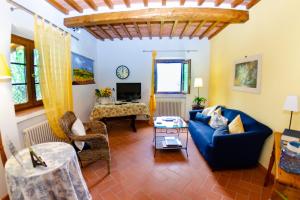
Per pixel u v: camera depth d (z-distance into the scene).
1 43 1.71
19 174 1.32
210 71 5.01
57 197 1.41
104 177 2.35
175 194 2.02
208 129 3.24
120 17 2.90
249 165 2.57
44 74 2.36
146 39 5.07
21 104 2.35
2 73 1.49
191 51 5.05
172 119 3.44
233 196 2.00
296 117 2.05
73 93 3.59
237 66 3.41
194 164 2.71
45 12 2.60
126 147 3.34
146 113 4.35
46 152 1.65
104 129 2.83
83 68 4.09
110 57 5.16
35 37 2.21
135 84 4.93
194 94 5.16
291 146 1.43
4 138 1.79
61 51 2.79
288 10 2.14
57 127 2.57
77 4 2.87
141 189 2.11
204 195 2.01
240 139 2.38
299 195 1.75
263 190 2.10
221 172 2.48
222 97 4.14
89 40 4.46
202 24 3.50
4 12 1.73
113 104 4.25
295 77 2.05
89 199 1.74
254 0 2.70
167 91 5.25
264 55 2.61
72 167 1.58
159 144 3.41
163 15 2.82
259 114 2.74
